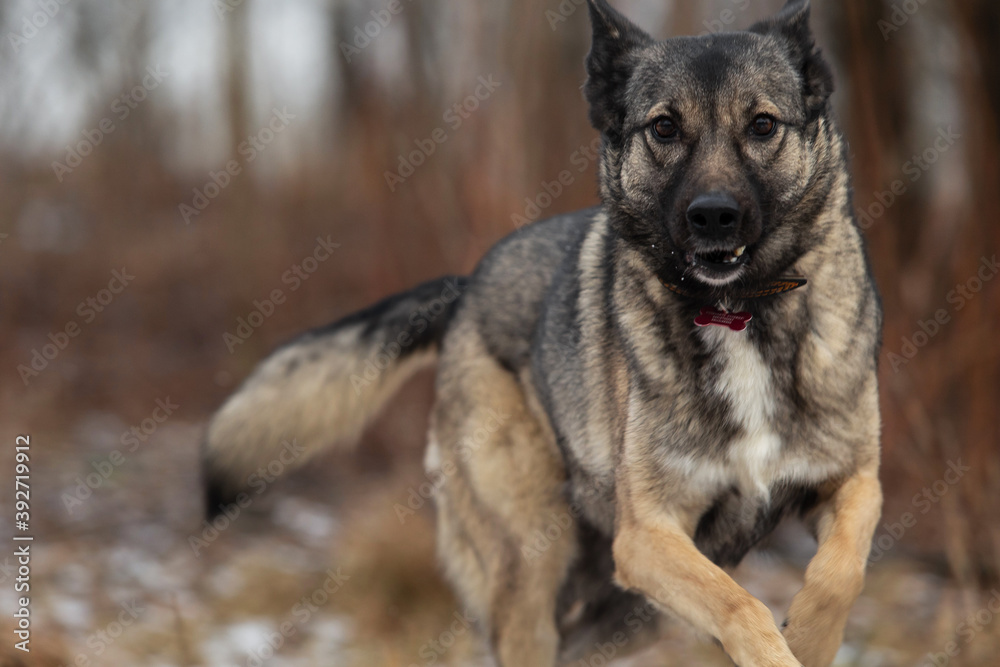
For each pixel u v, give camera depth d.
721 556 4.24
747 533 4.11
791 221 3.89
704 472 3.94
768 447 3.86
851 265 3.95
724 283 3.82
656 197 3.99
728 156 3.80
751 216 3.72
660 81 4.00
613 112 4.24
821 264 3.90
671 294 3.97
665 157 3.96
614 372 4.29
